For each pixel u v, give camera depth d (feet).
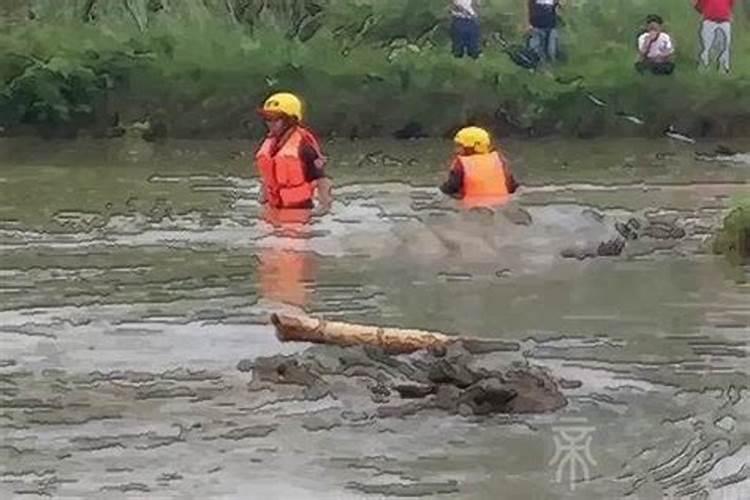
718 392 46.21
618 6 143.43
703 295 60.13
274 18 136.36
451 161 104.63
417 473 38.99
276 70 120.16
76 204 83.35
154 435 42.14
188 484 38.29
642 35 129.70
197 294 60.03
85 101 117.60
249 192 87.45
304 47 126.82
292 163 78.69
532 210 76.23
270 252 68.64
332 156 107.86
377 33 135.64
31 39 122.31
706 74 126.82
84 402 45.24
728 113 123.44
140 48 122.52
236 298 59.26
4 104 116.88
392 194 85.30
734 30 145.38
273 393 45.91
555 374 47.91
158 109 118.11
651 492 37.50
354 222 75.61
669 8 142.41
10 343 52.24
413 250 68.80
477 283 62.13
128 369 48.67
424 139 120.06
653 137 122.62
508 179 79.30
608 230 71.87
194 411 44.27
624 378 47.70
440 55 125.29
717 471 38.99
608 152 112.68
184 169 99.40
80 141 116.67
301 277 63.31
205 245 70.44
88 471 39.34
